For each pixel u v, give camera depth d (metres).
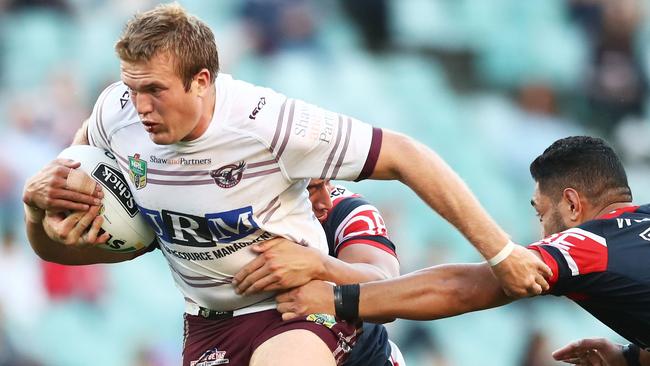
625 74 43.72
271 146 13.59
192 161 13.70
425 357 32.94
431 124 41.06
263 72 40.03
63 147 36.94
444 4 45.47
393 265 15.59
